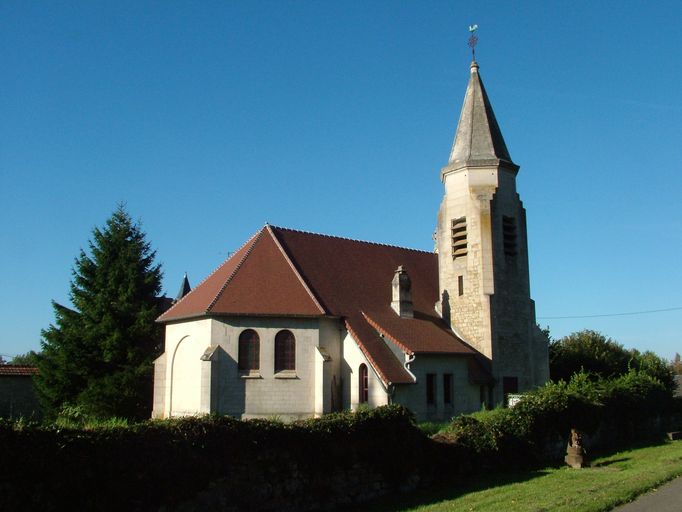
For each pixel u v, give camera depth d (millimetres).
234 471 13500
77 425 11938
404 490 16891
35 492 10578
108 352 38250
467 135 37875
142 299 41281
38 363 38812
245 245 34500
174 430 12773
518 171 38031
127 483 11734
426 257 42031
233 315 29438
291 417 29656
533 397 21922
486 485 17297
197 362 30094
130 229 42500
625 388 30234
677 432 30953
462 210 36938
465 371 33500
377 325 32219
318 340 31125
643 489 15391
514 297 36156
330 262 35438
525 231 37875
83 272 40875
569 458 20781
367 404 30297
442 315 37375
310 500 14781
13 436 10531
